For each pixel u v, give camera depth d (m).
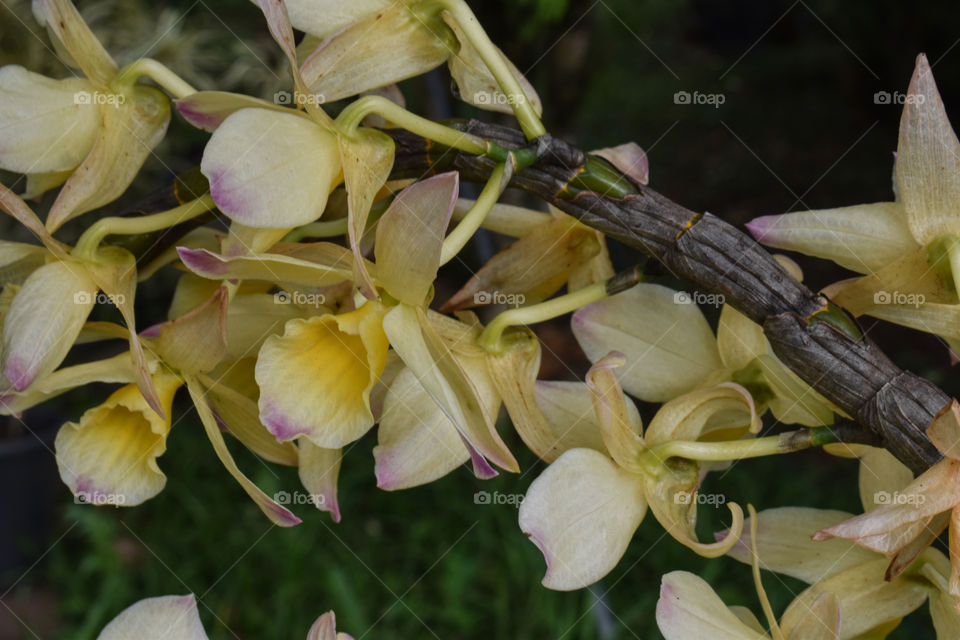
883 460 0.42
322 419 0.40
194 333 0.41
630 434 0.41
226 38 1.33
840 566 0.42
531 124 0.40
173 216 0.41
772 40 3.15
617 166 0.41
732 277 0.40
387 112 0.39
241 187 0.37
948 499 0.38
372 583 1.15
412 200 0.38
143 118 0.41
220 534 1.22
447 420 0.41
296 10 0.40
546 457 0.41
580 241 0.43
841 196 2.05
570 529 0.40
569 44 1.16
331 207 0.42
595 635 1.04
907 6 2.06
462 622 1.07
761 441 0.40
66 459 0.42
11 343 0.40
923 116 0.39
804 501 1.25
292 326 0.40
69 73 1.18
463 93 0.41
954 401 0.37
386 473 0.41
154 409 0.40
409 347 0.39
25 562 1.20
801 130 2.36
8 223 1.17
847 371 0.39
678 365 0.43
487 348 0.41
